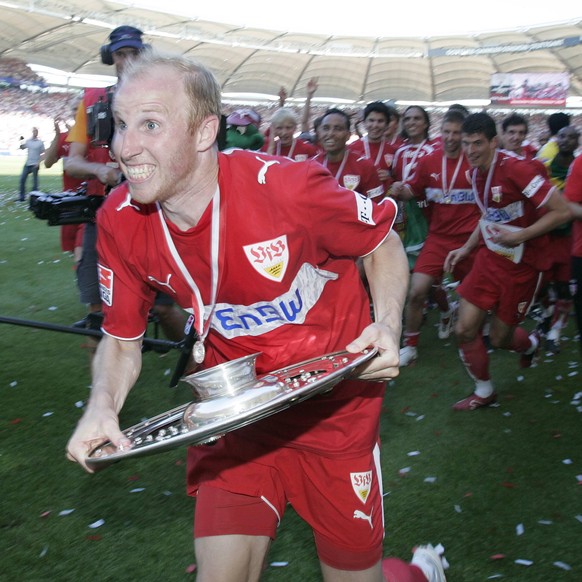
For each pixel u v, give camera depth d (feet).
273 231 5.70
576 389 16.37
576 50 107.34
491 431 14.10
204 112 5.36
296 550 10.05
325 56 116.98
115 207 5.98
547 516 10.99
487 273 14.46
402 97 138.10
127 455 4.82
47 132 114.42
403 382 16.92
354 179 19.51
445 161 17.88
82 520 10.68
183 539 10.26
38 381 16.07
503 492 11.69
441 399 15.83
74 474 12.01
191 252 5.80
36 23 97.71
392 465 12.62
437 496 11.55
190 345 12.98
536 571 9.61
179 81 5.27
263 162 5.71
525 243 14.14
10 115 116.16
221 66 121.49
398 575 7.83
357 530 6.75
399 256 6.43
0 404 14.75
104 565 9.64
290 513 11.02
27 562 9.66
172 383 13.57
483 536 10.43
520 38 106.11
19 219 41.45
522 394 16.10
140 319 6.58
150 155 5.26
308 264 6.04
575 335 20.84
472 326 14.66
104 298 6.50
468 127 13.96
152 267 6.08
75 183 17.83
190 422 5.25
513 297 14.47
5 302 23.22
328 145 19.24
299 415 6.60
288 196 5.65
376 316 6.21
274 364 6.40
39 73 122.72
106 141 12.30
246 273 5.79
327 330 6.40
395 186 18.84
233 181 5.61
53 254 31.14
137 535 10.34
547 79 105.70
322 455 6.63
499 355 18.79
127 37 11.93
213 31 106.83
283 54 116.26
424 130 22.84
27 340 18.98
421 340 20.39
